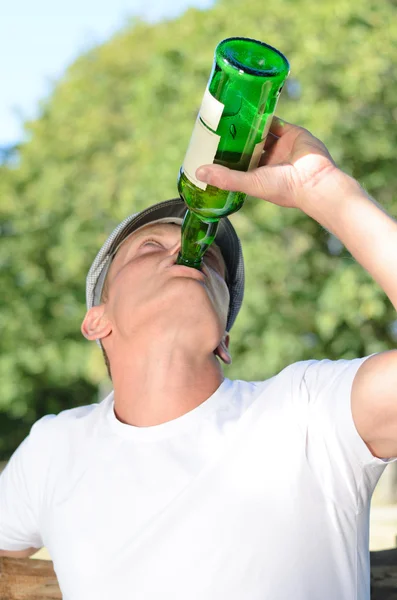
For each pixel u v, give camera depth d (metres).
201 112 1.56
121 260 2.06
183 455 1.73
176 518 1.66
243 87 1.53
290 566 1.59
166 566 1.63
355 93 8.75
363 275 8.73
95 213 11.84
